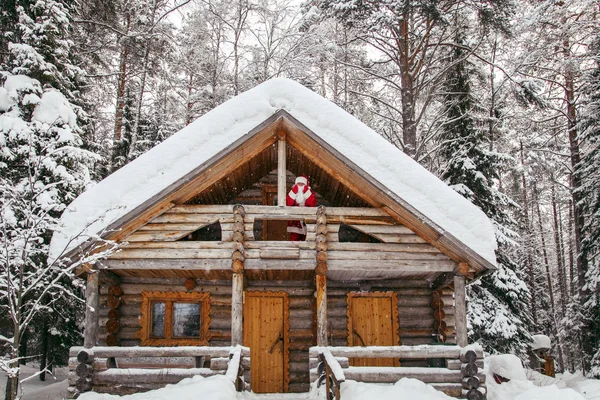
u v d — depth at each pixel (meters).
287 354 11.27
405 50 19.36
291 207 10.08
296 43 22.55
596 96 19.69
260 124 9.89
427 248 9.95
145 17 21.31
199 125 10.12
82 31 20.28
